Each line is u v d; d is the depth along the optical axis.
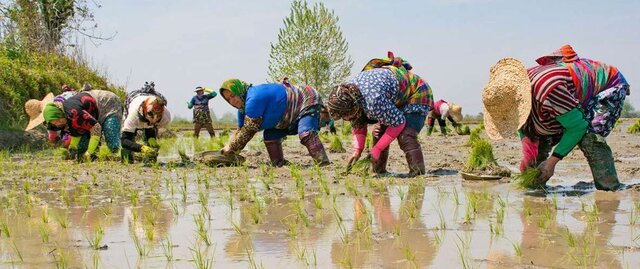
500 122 7.11
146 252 4.61
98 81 24.77
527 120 7.23
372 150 8.69
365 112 8.41
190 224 5.66
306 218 5.73
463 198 6.88
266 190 7.76
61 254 4.27
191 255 4.50
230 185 7.95
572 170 9.59
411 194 7.24
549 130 7.13
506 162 11.67
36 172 10.03
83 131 11.32
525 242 4.69
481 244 4.65
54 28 26.98
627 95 7.16
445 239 4.84
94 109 11.32
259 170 10.04
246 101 10.18
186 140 19.97
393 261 4.21
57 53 25.28
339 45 33.25
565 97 6.72
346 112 8.38
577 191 7.21
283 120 10.23
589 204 6.34
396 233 5.07
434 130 26.91
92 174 8.93
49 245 4.86
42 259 4.43
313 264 4.18
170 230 5.41
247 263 4.25
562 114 6.78
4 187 8.38
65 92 13.00
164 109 11.10
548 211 5.93
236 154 10.66
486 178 8.41
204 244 4.84
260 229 5.38
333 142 14.17
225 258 4.40
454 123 23.55
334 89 8.52
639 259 4.14
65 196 7.20
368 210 6.19
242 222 5.70
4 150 14.71
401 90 8.62
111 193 7.72
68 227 5.58
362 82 8.36
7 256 4.52
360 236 5.00
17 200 7.25
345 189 7.75
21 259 4.42
